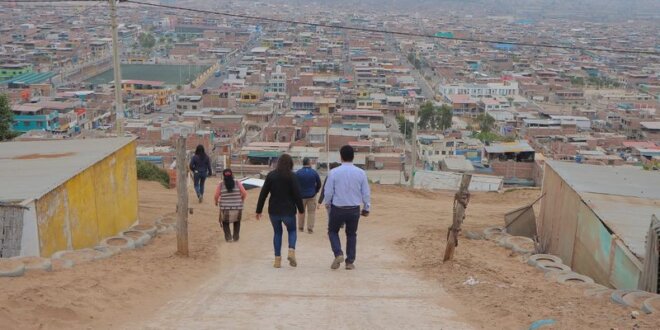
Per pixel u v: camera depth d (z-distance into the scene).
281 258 11.66
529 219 15.70
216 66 166.62
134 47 198.50
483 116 101.81
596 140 84.06
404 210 20.05
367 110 100.38
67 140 16.34
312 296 8.51
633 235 10.04
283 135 78.69
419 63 176.88
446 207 21.20
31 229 9.79
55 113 85.12
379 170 59.81
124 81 123.94
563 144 78.69
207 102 104.44
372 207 20.41
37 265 8.52
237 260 11.69
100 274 8.82
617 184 13.34
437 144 71.12
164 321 7.00
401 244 14.07
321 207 19.48
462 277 9.62
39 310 6.68
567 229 12.98
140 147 68.81
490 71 175.38
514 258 12.01
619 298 7.51
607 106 116.06
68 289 7.61
